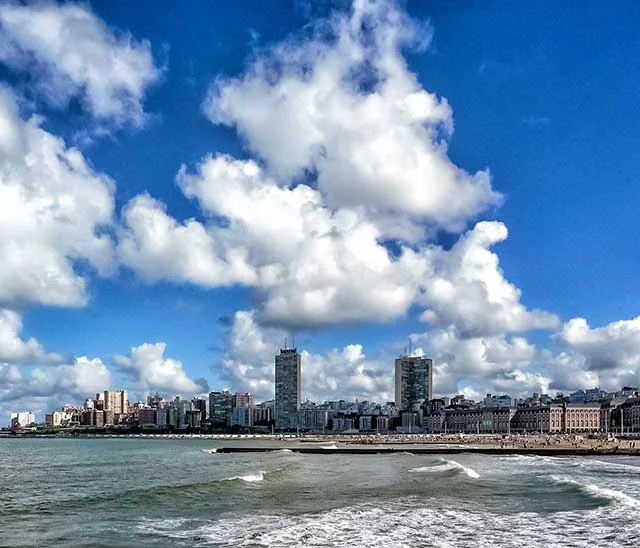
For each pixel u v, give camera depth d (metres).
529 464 94.56
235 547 29.97
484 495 49.34
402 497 47.94
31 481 69.44
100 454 152.50
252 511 40.69
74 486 62.28
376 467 86.75
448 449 142.50
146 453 154.50
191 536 32.38
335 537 32.31
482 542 31.39
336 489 54.09
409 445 184.25
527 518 37.94
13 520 37.75
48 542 30.86
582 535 32.97
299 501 45.53
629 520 37.22
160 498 47.44
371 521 36.78
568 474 73.12
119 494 50.50
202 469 86.94
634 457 121.50
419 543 31.11
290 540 31.53
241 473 76.56
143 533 33.19
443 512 40.22
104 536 32.38
